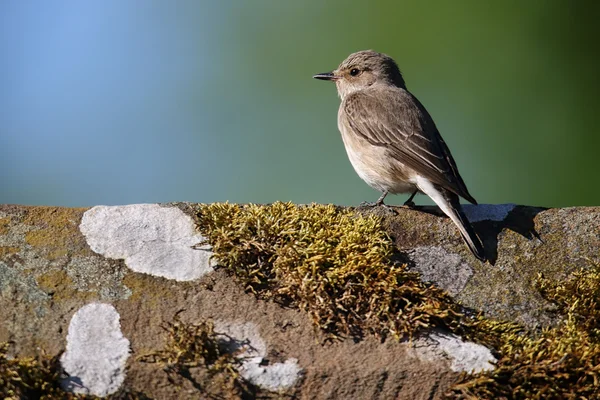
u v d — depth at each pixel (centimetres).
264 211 812
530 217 872
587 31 1406
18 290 704
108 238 775
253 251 768
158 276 742
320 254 758
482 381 675
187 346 665
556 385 688
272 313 721
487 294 779
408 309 729
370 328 715
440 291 766
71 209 807
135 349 665
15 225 779
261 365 669
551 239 839
